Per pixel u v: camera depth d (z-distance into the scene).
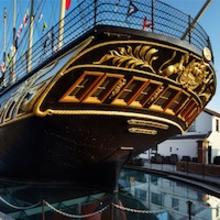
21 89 14.57
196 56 12.57
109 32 10.51
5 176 19.02
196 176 23.45
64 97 11.70
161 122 13.84
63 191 16.45
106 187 15.89
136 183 22.47
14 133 14.87
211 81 14.70
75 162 15.10
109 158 14.82
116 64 11.29
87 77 11.43
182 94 13.51
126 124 12.95
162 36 11.27
